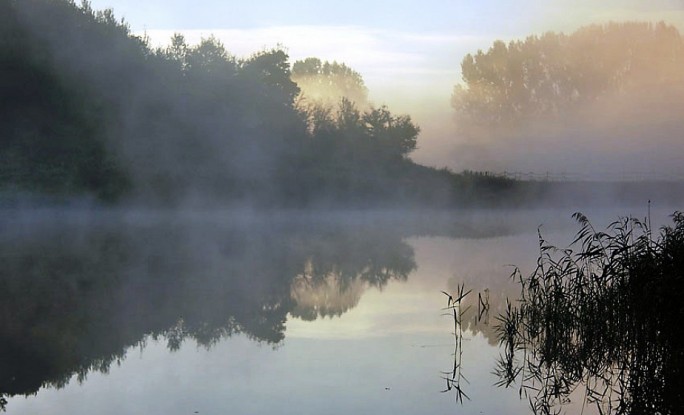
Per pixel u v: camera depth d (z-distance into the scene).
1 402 6.64
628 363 8.25
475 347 8.89
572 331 9.32
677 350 8.48
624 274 9.30
